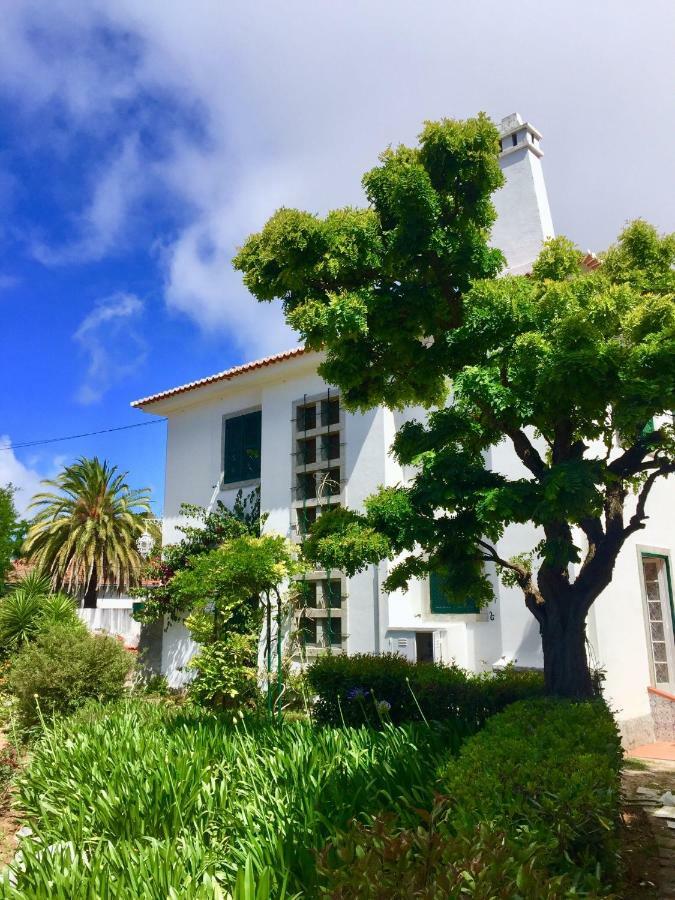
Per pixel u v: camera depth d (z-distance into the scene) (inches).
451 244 246.4
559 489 183.0
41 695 391.5
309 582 493.0
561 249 267.3
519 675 295.9
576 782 150.3
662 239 270.7
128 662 435.2
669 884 176.1
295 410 551.5
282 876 138.9
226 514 586.2
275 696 372.5
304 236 239.9
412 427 255.3
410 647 430.6
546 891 100.8
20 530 990.4
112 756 243.9
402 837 110.7
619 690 378.3
